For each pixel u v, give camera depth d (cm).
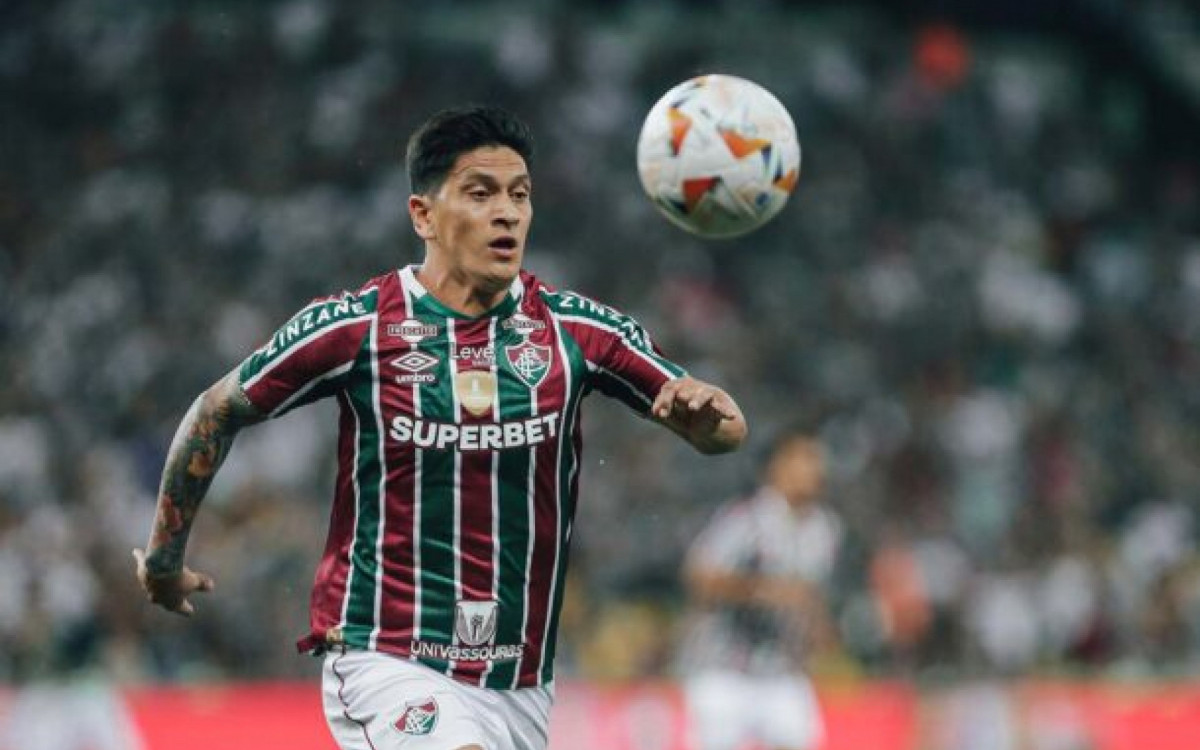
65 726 3419
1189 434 6556
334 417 5369
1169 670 4781
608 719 3684
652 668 4622
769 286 6612
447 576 1589
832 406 6003
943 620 4875
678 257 6588
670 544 4988
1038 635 4981
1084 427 6350
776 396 6019
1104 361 6862
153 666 4203
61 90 6925
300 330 1582
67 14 7244
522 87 7119
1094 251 7519
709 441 1561
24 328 5881
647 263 6512
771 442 3488
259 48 7075
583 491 5147
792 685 3388
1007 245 7338
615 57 7475
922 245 7081
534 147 1611
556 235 6512
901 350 6494
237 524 4822
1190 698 3997
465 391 1583
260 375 1574
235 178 6544
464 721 1567
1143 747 3966
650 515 4888
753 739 3375
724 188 1678
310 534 4772
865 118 7625
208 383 5553
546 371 1602
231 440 1600
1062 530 5362
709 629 3412
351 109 6800
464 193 1577
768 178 1683
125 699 3472
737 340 6247
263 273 6053
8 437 5172
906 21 8425
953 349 6575
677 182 1689
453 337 1595
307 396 1595
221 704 3512
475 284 1588
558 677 4484
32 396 5450
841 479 5497
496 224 1573
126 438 5297
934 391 6291
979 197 7512
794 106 7531
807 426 5469
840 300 6625
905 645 4741
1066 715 3978
